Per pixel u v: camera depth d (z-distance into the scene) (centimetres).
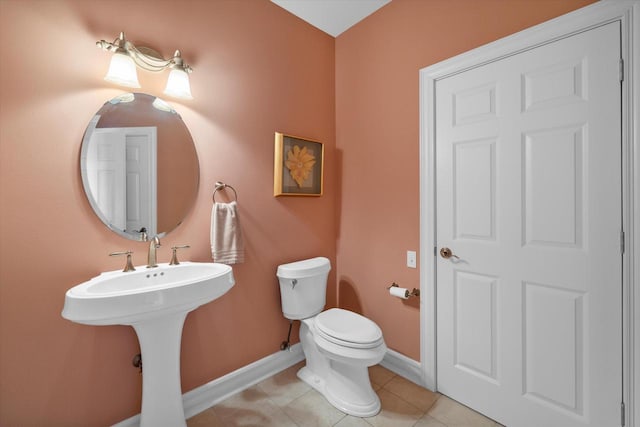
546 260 134
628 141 112
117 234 136
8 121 111
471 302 159
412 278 185
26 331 116
